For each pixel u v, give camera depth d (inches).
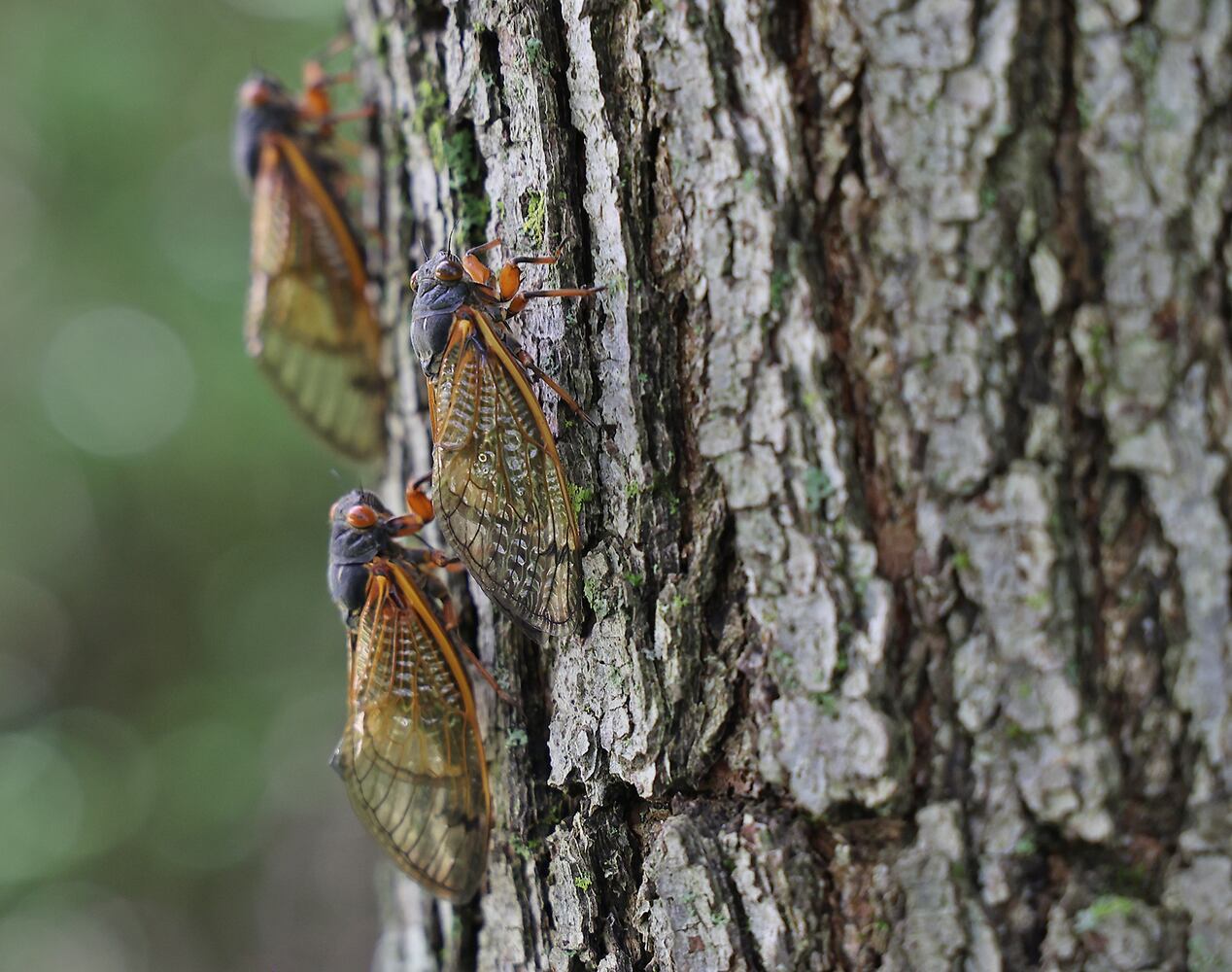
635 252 15.1
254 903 34.6
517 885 15.6
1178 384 14.6
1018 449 14.7
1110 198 14.6
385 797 15.9
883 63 14.7
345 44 19.1
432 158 16.0
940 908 14.7
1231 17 14.5
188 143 29.5
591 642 15.2
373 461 18.5
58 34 28.5
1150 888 14.6
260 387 29.2
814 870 14.8
